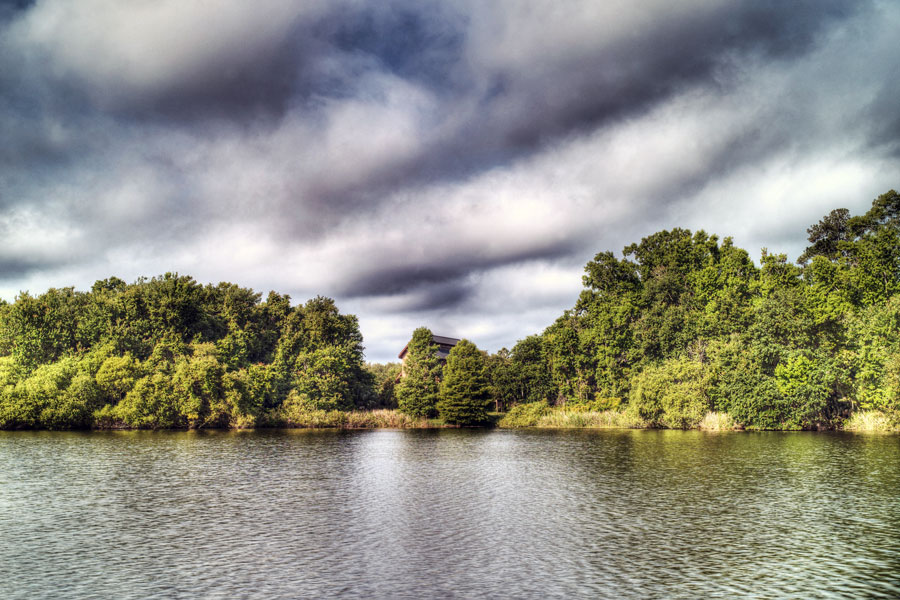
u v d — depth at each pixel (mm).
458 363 103250
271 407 95812
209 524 26188
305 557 21141
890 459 46062
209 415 84500
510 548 22234
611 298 108812
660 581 18484
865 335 73812
